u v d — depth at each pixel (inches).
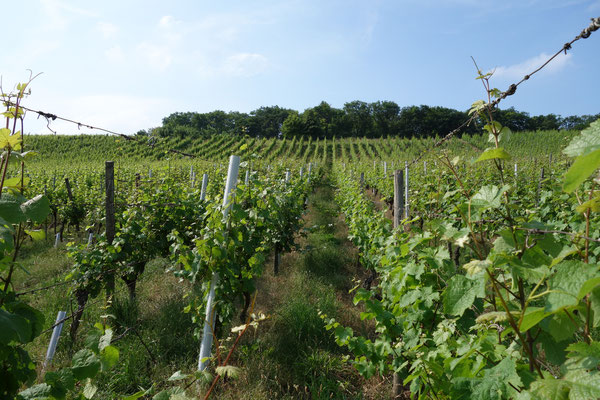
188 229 245.3
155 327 173.5
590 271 37.5
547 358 46.6
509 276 55.8
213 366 129.0
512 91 83.6
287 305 192.2
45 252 322.3
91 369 62.1
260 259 149.4
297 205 284.7
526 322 39.3
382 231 197.2
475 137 1497.3
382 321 113.0
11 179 61.8
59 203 417.7
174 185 289.4
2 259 54.5
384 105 3617.1
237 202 142.3
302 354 155.9
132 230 204.1
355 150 2078.0
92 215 314.0
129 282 205.3
